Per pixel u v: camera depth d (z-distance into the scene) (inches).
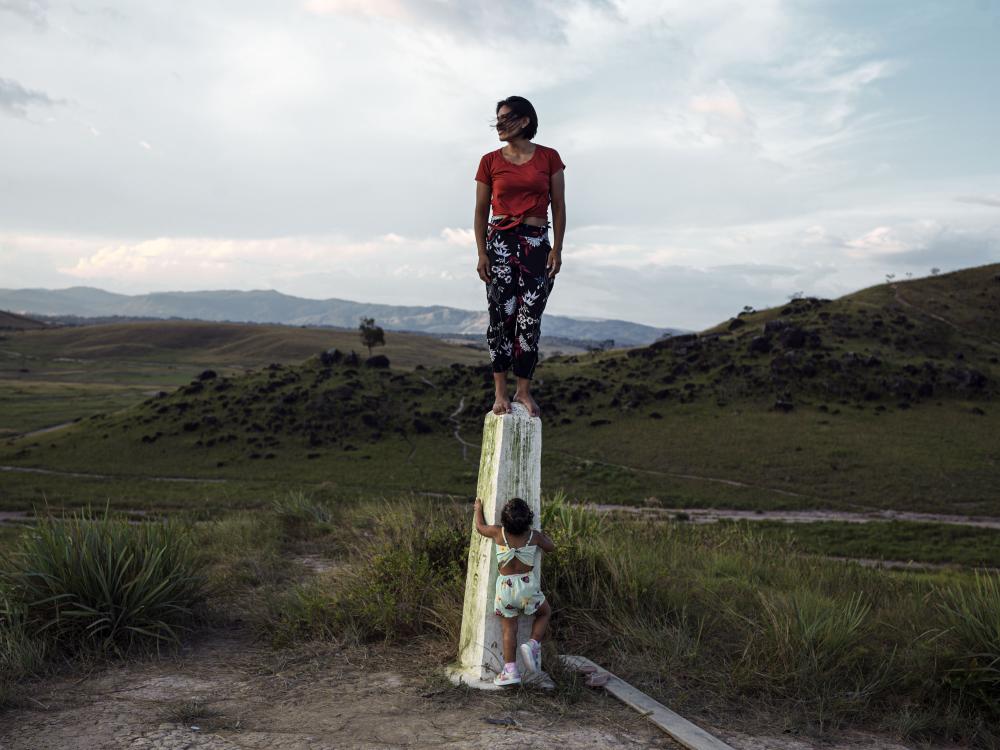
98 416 2714.1
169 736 141.9
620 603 224.1
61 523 234.7
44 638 198.4
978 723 168.6
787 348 2773.1
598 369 3021.7
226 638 227.6
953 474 1733.5
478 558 185.8
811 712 170.6
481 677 175.9
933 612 250.2
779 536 1220.5
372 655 202.1
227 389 2768.2
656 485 1765.5
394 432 2402.8
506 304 178.5
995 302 3415.4
